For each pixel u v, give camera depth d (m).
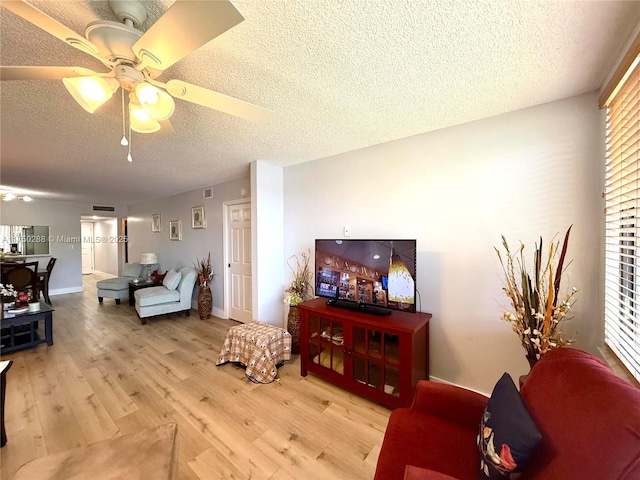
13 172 3.66
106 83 1.15
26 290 4.44
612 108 1.49
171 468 1.15
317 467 1.57
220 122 2.12
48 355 3.07
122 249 8.20
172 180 4.27
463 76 1.54
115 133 2.31
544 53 1.34
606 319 1.59
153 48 0.97
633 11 1.08
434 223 2.36
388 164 2.62
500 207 2.06
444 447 1.17
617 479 0.67
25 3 0.77
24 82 1.54
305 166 3.32
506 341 2.06
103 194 5.57
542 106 1.89
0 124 2.11
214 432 1.85
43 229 6.43
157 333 3.81
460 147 2.22
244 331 2.81
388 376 2.09
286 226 3.55
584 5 1.05
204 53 1.32
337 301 2.66
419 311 2.43
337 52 1.32
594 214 1.74
